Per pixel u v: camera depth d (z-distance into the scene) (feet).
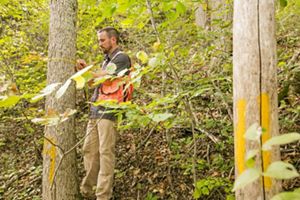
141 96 18.56
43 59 9.98
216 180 12.22
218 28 15.90
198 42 15.61
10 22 24.72
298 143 14.07
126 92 13.65
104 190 14.25
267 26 7.06
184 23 14.21
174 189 14.93
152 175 16.30
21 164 21.42
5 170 21.26
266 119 6.89
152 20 11.82
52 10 15.64
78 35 23.45
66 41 15.29
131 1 11.48
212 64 14.69
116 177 16.89
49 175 14.87
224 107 15.57
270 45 7.07
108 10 11.84
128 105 10.12
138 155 17.72
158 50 11.12
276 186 6.72
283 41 19.31
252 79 7.01
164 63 10.96
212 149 15.34
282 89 14.99
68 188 15.12
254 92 6.98
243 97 7.09
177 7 11.52
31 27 25.59
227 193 12.94
